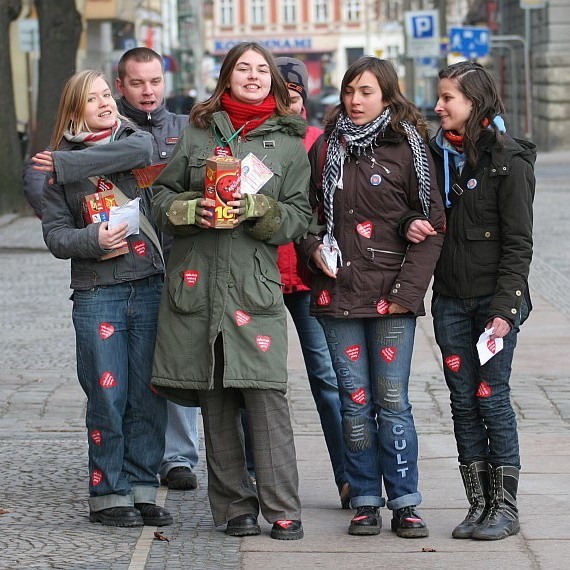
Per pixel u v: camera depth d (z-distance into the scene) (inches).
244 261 364.8
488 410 374.3
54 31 1502.2
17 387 603.5
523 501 411.2
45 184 384.8
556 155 2586.1
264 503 373.1
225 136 367.9
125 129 387.2
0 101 1483.8
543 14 2778.1
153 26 3624.5
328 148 377.1
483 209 366.6
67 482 441.7
